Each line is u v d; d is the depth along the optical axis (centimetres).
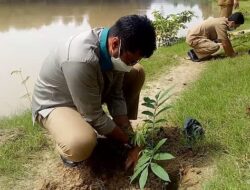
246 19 580
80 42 136
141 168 132
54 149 177
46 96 149
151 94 253
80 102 139
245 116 172
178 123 178
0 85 356
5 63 430
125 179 148
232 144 148
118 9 973
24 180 156
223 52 337
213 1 1099
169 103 219
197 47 337
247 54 322
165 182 140
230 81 235
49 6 997
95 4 1051
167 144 158
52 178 152
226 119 171
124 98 165
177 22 500
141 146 150
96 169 152
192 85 255
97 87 139
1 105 305
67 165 156
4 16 834
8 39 575
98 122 142
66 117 143
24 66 416
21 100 316
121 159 156
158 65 329
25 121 208
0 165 164
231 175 130
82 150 138
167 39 496
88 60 134
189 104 197
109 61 138
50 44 534
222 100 193
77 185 146
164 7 1017
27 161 168
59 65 142
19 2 1057
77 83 135
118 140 149
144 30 126
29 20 780
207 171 138
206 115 177
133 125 193
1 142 183
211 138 156
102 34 137
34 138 184
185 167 144
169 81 282
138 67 166
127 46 128
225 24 323
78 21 782
